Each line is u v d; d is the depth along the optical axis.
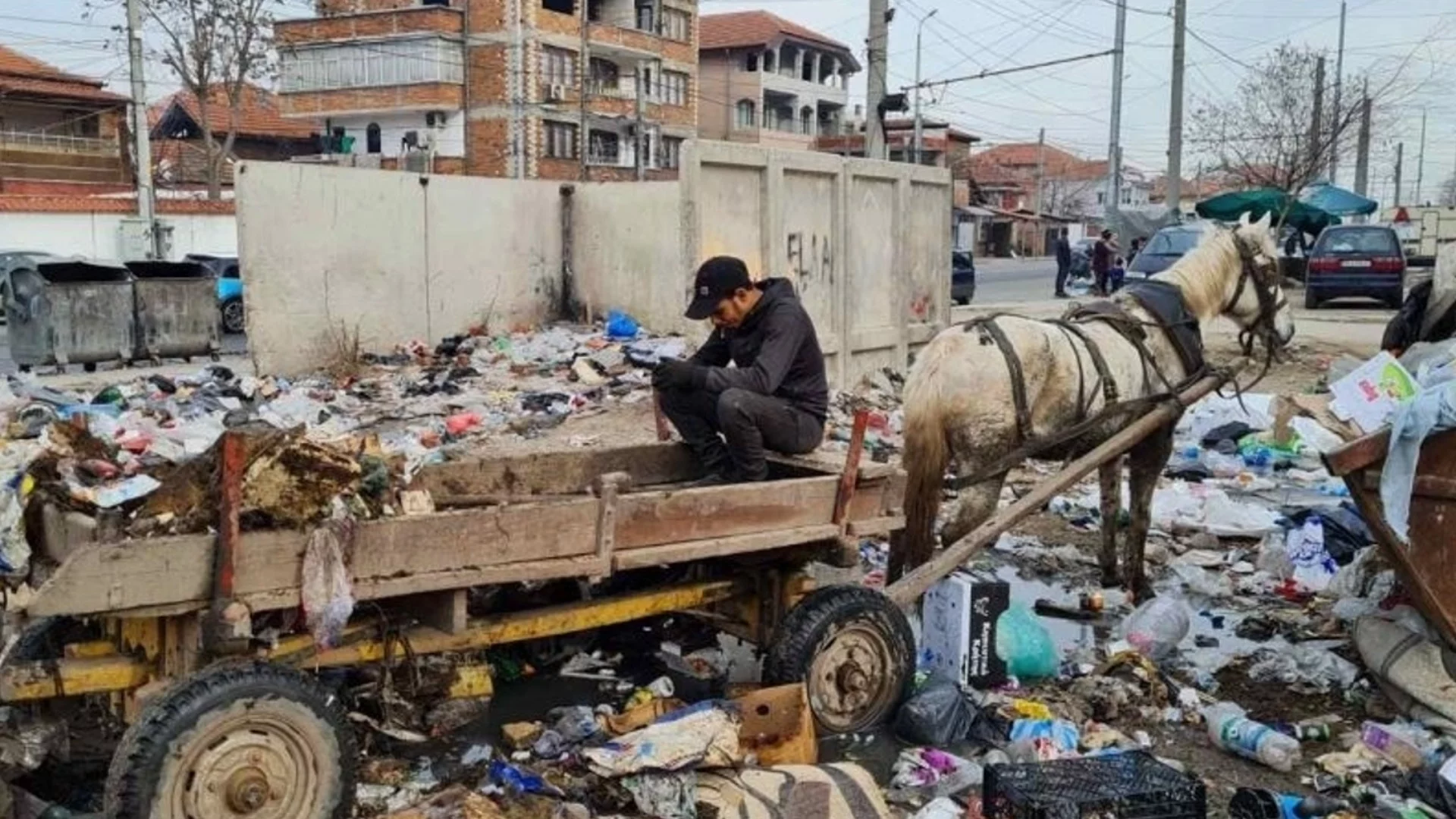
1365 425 7.30
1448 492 5.89
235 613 4.09
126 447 8.91
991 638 6.39
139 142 31.58
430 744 5.40
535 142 54.22
